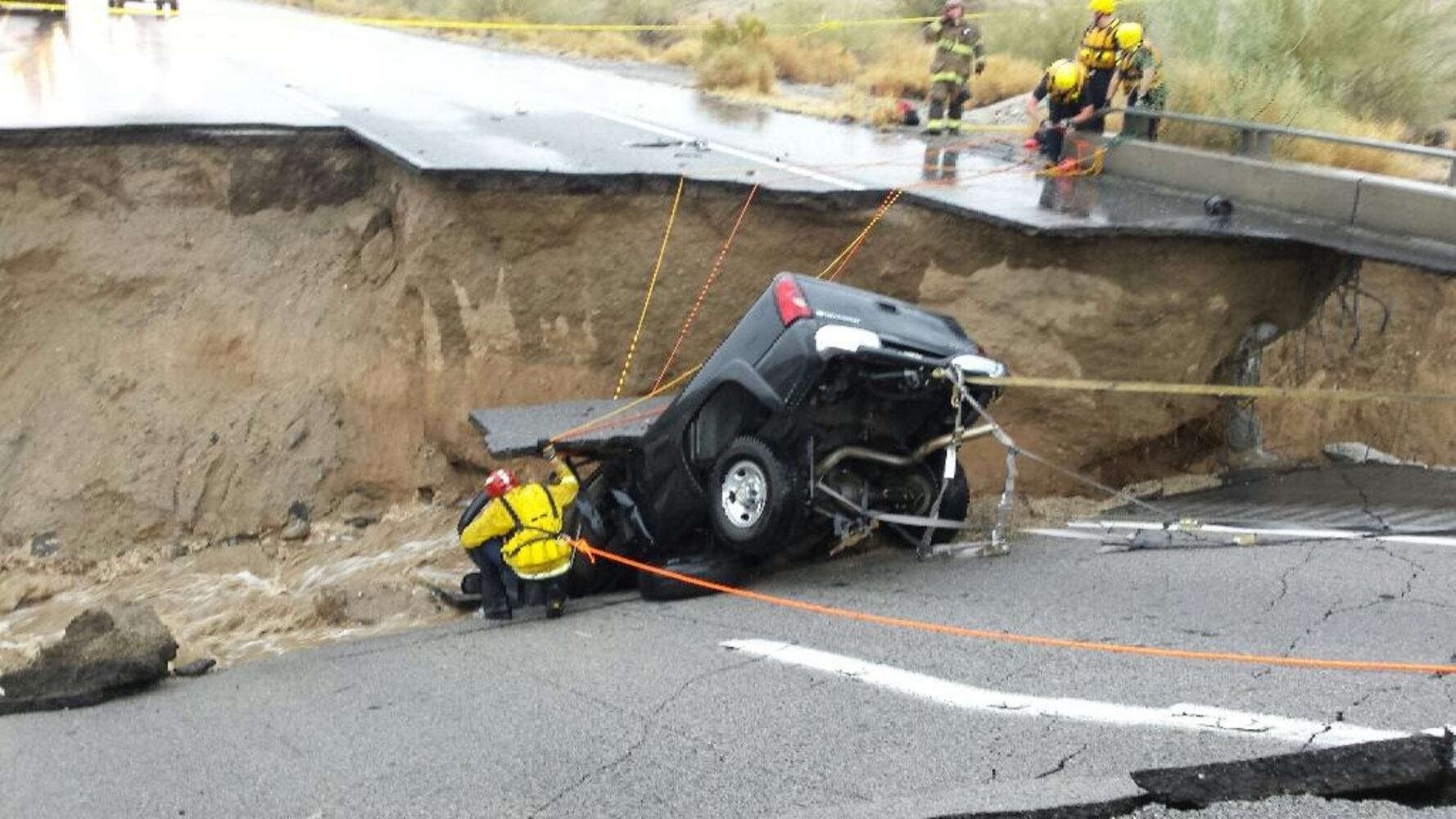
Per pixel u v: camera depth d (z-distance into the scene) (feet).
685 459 31.76
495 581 31.55
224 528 42.22
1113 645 22.57
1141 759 16.81
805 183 44.37
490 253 44.42
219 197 45.85
